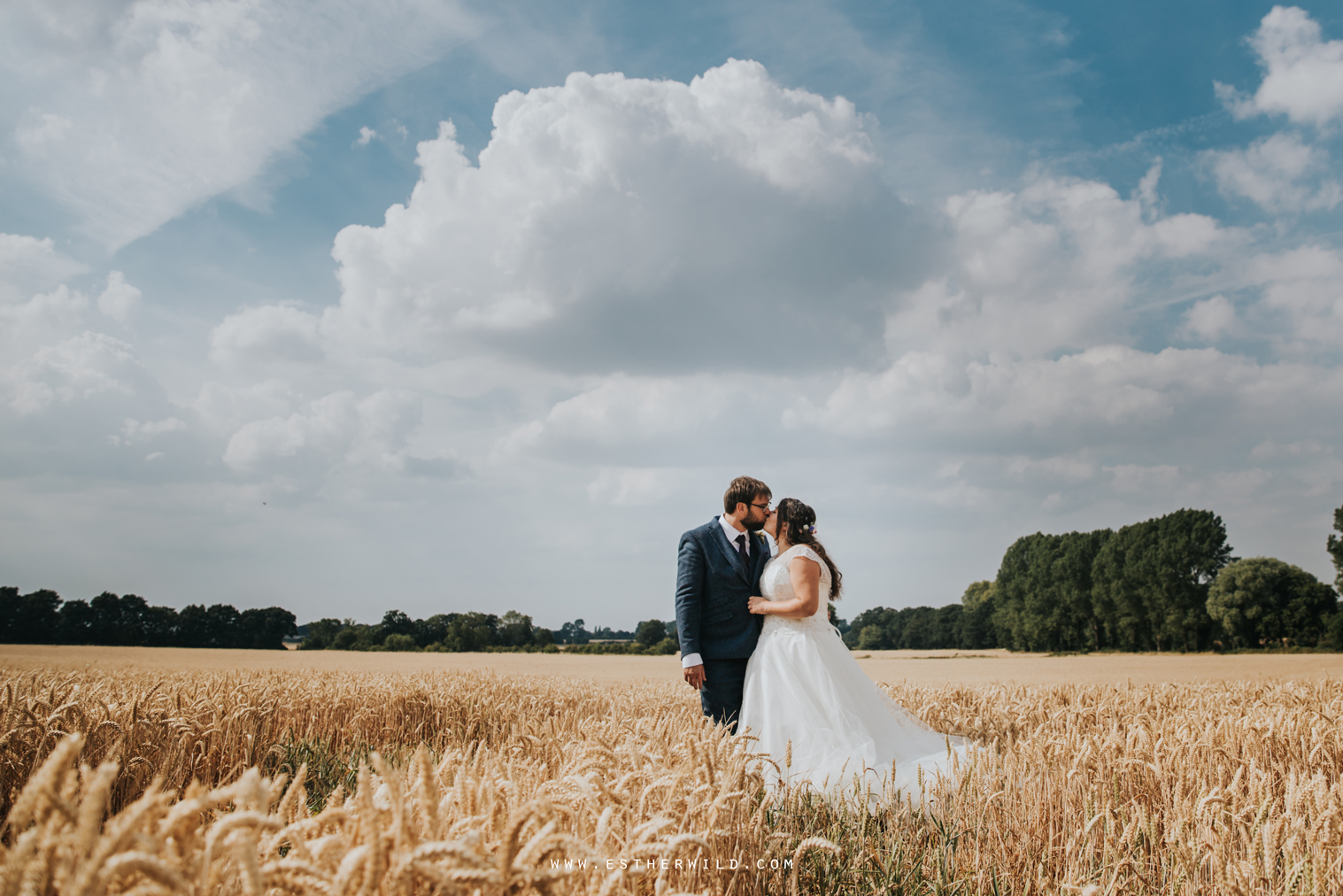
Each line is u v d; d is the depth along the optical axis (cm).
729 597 568
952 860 330
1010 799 365
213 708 501
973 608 10638
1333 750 454
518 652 8512
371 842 129
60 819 112
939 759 500
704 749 267
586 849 149
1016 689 936
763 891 258
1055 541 9200
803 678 513
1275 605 7250
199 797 136
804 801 372
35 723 362
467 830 177
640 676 2111
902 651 10481
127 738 407
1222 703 766
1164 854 304
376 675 1289
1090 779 390
